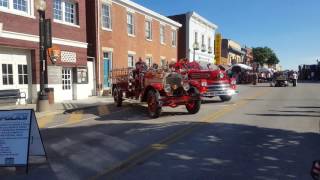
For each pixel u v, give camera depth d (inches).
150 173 271.4
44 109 650.2
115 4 1093.1
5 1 710.5
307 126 460.4
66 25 870.4
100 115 619.2
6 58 725.3
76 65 906.1
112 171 278.7
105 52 1055.0
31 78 780.0
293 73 1608.0
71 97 904.9
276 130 433.4
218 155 319.0
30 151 307.7
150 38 1352.1
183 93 577.9
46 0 801.6
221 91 762.8
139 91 637.9
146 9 1279.5
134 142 381.1
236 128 447.5
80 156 328.5
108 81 1064.8
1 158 283.3
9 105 724.0
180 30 1743.4
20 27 732.7
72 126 509.0
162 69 614.9
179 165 290.7
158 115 559.2
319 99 862.5
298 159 303.7
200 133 417.1
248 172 269.9
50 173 278.2
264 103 765.9
